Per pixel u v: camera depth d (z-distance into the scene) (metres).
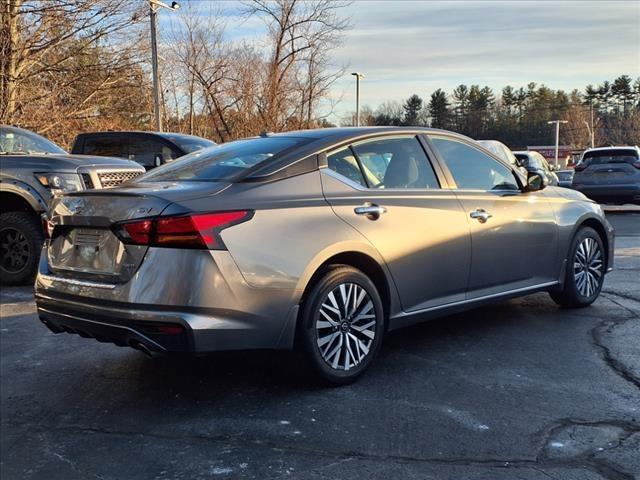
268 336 3.74
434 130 5.06
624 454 3.18
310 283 3.97
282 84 27.12
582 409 3.73
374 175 4.48
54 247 4.20
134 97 21.95
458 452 3.24
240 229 3.65
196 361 4.79
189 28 26.48
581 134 93.00
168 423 3.69
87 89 19.52
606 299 6.47
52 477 3.13
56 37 17.58
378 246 4.25
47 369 4.68
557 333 5.29
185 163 4.59
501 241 5.10
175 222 3.51
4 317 6.22
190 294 3.48
